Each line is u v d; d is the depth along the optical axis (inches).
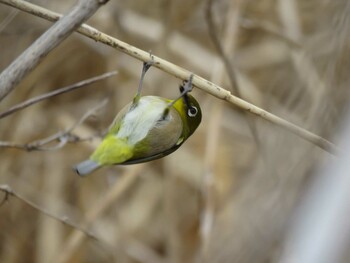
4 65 485.4
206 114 479.8
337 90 247.0
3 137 485.4
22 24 491.8
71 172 488.7
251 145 444.5
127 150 221.5
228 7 458.6
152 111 229.5
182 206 464.8
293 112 358.3
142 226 471.2
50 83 493.0
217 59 417.4
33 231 486.6
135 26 470.0
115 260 445.1
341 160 103.6
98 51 476.7
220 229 353.4
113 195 440.8
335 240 95.3
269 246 249.8
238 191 386.9
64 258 436.1
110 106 454.3
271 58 467.5
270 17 483.2
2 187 285.9
